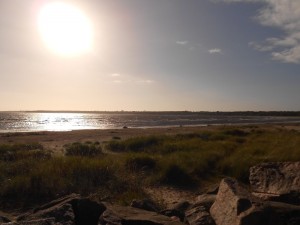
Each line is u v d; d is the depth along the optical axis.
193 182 14.12
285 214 7.12
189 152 20.09
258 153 19.48
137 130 54.09
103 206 7.77
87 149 22.53
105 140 35.56
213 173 15.62
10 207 10.45
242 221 6.58
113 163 15.17
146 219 7.08
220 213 7.57
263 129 46.72
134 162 16.16
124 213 7.51
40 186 11.70
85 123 103.19
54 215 6.98
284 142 22.16
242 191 7.57
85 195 11.51
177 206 9.27
